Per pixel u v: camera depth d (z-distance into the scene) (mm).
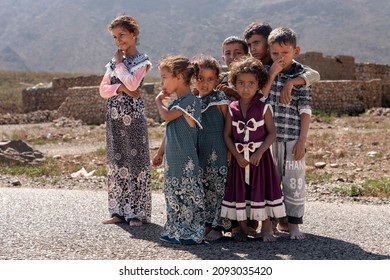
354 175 14047
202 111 7207
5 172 14469
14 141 17688
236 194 6973
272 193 6969
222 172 7176
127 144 8117
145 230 7695
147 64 8102
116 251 6613
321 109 37969
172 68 6988
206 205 7285
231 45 7496
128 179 8117
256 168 6945
